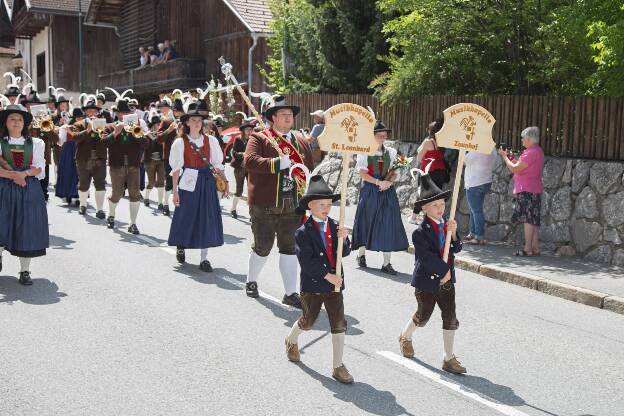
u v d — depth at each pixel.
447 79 14.85
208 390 5.40
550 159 11.29
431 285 5.82
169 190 14.42
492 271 9.77
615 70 10.67
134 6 36.97
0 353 6.09
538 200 10.62
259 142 7.98
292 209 7.83
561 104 11.71
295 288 7.90
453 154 11.68
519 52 13.37
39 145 8.48
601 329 7.40
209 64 30.02
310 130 18.69
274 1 22.75
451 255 5.91
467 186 11.57
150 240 11.48
